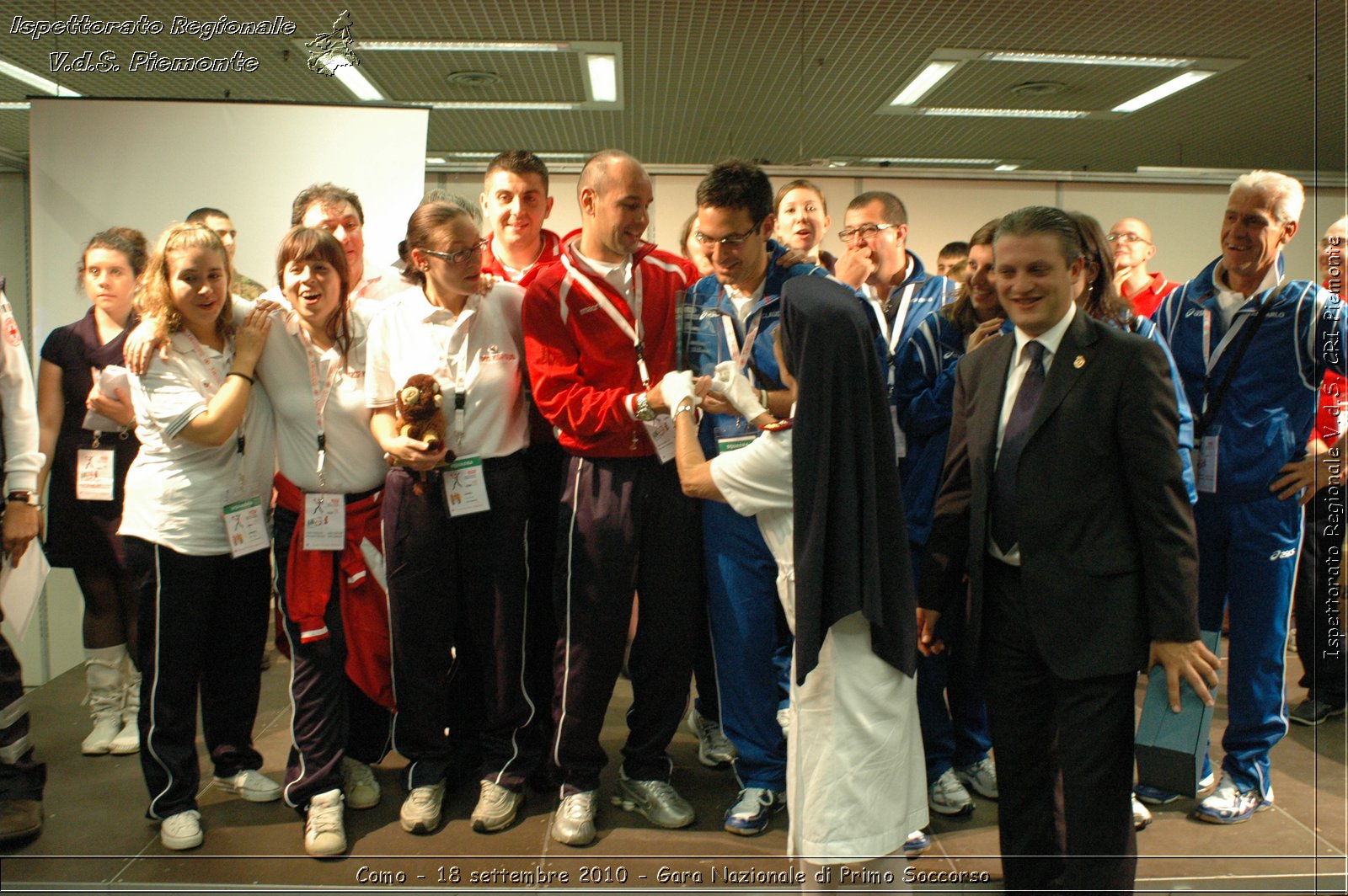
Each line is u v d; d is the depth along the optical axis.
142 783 2.75
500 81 5.04
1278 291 2.51
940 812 2.55
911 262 2.88
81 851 2.37
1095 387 1.79
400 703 2.48
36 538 2.60
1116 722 1.81
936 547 2.08
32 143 3.37
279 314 2.43
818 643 1.74
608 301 2.36
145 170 3.41
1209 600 2.62
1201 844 2.40
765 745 2.44
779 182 3.97
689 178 3.91
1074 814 1.82
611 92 5.27
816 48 4.60
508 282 2.64
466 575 2.44
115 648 2.96
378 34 4.38
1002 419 1.94
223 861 2.31
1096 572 1.79
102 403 2.68
